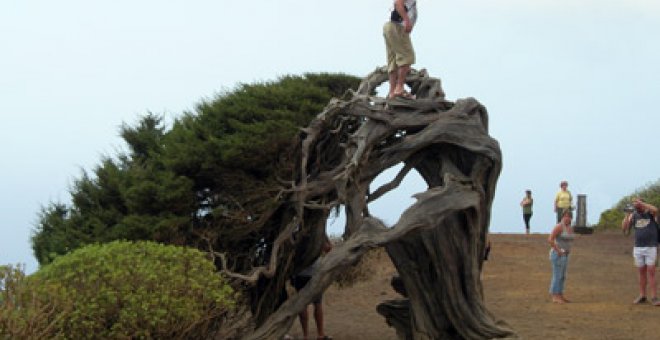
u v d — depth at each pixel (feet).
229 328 30.91
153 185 29.76
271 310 32.58
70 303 23.09
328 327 41.19
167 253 26.35
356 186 32.91
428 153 34.86
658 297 49.70
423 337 34.45
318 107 33.78
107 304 23.76
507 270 62.54
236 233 30.66
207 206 30.99
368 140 32.65
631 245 80.64
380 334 39.27
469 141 33.99
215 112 32.63
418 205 32.19
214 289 26.35
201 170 30.37
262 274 31.42
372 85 35.91
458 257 34.24
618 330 39.17
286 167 31.45
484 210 34.94
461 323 34.45
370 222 31.76
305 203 31.89
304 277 33.88
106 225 30.37
